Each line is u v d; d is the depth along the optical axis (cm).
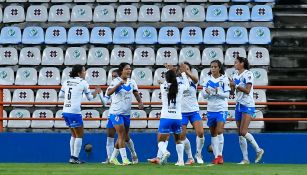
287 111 6475
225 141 5516
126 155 5069
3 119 5628
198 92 6475
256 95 6444
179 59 6844
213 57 6831
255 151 5388
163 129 4631
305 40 7125
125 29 7150
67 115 4984
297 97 6694
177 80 4691
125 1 7506
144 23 7275
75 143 5072
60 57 6969
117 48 6925
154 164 4916
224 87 4884
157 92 6475
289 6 7400
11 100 6669
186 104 4922
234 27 7062
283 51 7019
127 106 4900
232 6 7281
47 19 7394
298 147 5494
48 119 5622
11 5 7550
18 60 7012
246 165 4916
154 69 6869
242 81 4928
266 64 6788
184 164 4956
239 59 4938
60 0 7556
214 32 7050
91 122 6378
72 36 7162
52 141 5594
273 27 7169
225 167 4559
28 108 6631
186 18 7262
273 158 5494
